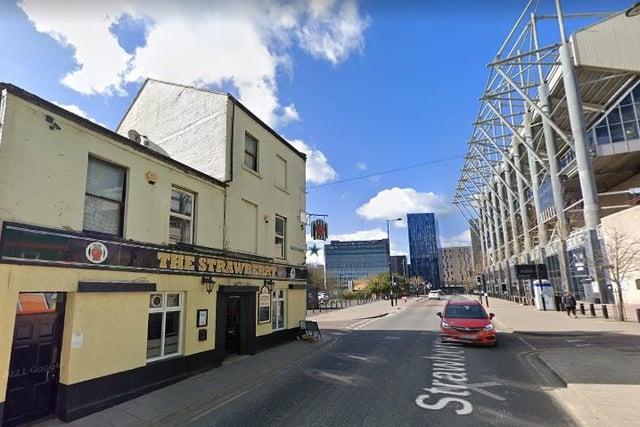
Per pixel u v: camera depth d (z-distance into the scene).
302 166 17.95
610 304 22.86
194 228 10.55
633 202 26.17
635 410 6.13
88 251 7.21
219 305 10.99
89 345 7.04
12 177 6.15
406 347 13.82
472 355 11.91
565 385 8.10
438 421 6.09
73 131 7.27
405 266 142.00
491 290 75.50
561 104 34.78
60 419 6.54
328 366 10.79
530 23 36.03
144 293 8.39
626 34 29.33
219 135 12.48
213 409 7.20
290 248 16.12
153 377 8.40
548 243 35.59
